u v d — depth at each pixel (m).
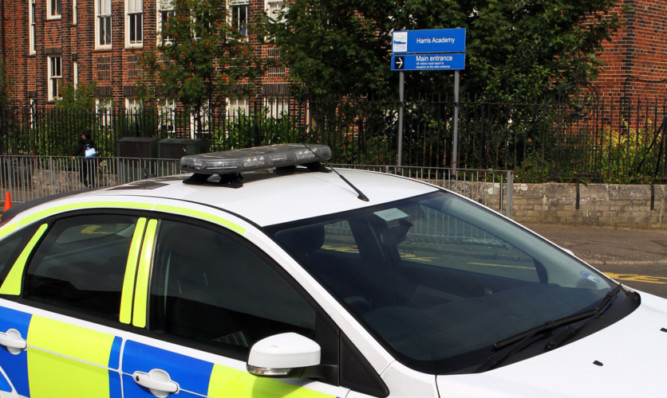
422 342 2.55
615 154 13.16
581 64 13.61
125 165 14.82
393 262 2.98
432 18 13.30
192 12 16.38
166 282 2.97
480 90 13.97
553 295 3.08
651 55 16.19
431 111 13.79
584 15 13.81
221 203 3.01
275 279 2.72
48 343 3.12
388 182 3.62
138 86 17.17
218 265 2.88
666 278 8.95
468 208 3.58
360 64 14.20
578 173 12.97
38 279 3.34
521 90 13.30
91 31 25.16
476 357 2.51
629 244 11.20
